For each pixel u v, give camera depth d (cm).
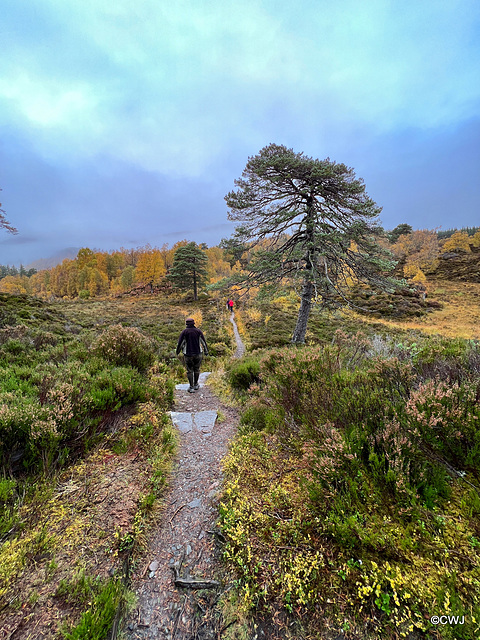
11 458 243
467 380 275
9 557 169
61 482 248
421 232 7044
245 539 194
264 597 160
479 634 117
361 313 3438
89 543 192
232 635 148
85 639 131
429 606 134
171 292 5784
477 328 2869
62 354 631
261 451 311
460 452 200
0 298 2553
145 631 152
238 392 598
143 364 609
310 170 1164
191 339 630
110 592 157
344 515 178
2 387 344
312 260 1244
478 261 6216
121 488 252
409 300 4012
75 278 8012
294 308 3441
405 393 286
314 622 145
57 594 156
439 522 166
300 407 346
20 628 138
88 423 314
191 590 173
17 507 208
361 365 460
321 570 166
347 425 259
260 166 1170
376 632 135
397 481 183
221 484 276
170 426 407
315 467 222
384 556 160
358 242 1239
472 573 141
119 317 3075
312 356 418
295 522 199
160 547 206
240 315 3144
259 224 1412
